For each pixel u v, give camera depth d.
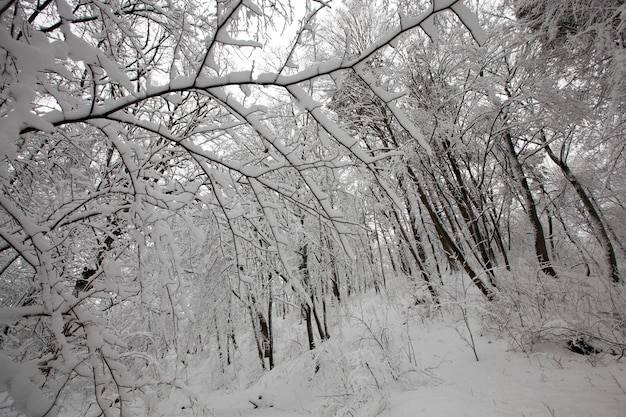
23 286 3.92
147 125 1.97
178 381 3.24
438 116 7.73
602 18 4.98
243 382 9.41
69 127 3.15
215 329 8.25
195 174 4.04
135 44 2.88
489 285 7.13
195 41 3.45
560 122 7.32
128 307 4.23
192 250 3.80
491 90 7.49
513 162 9.48
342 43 7.62
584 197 9.06
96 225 3.07
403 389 5.38
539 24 6.30
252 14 2.43
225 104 1.92
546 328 5.39
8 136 1.27
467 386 4.94
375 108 7.91
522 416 3.79
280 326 11.93
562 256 13.43
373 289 14.62
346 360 5.71
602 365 4.75
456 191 8.40
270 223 2.34
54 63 1.41
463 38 7.42
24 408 1.48
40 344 3.20
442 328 7.55
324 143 2.10
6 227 3.08
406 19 1.35
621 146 5.48
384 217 11.69
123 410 2.00
